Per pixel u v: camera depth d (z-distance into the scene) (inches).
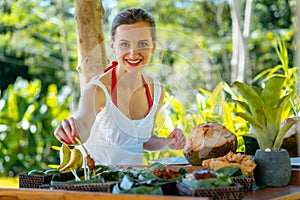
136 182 72.9
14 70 451.2
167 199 66.4
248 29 263.7
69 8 451.5
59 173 84.2
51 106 279.7
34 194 74.9
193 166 91.4
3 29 447.2
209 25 450.0
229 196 69.3
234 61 275.9
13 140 275.0
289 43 372.2
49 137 278.1
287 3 422.9
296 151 102.1
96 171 86.9
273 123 88.2
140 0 444.8
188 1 454.6
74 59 461.7
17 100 276.5
